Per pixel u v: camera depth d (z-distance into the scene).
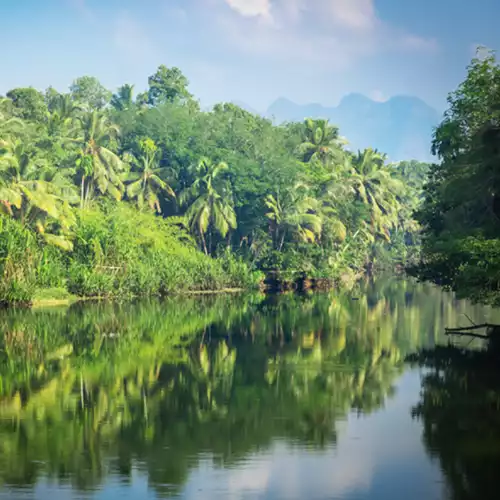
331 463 18.98
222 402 25.28
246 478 17.94
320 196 90.56
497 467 18.56
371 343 37.88
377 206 105.25
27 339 38.47
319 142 99.81
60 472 18.31
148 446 20.41
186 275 68.25
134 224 73.06
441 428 21.97
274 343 37.88
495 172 35.25
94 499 16.61
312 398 25.84
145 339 38.97
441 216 45.03
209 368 31.12
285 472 18.33
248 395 26.28
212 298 65.12
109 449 20.11
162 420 23.05
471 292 33.28
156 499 16.59
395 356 33.88
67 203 62.53
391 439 20.94
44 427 22.20
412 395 26.16
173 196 83.06
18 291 52.59
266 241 83.19
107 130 78.62
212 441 20.84
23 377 29.09
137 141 84.44
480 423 22.48
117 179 77.25
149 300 61.28
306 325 45.34
